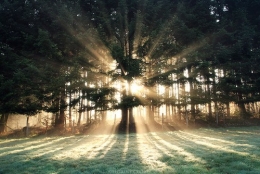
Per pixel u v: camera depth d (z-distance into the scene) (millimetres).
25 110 20562
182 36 25625
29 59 21594
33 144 13523
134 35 23047
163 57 23547
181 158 8195
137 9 25031
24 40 22969
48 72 20969
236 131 18609
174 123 26516
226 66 25719
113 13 25688
